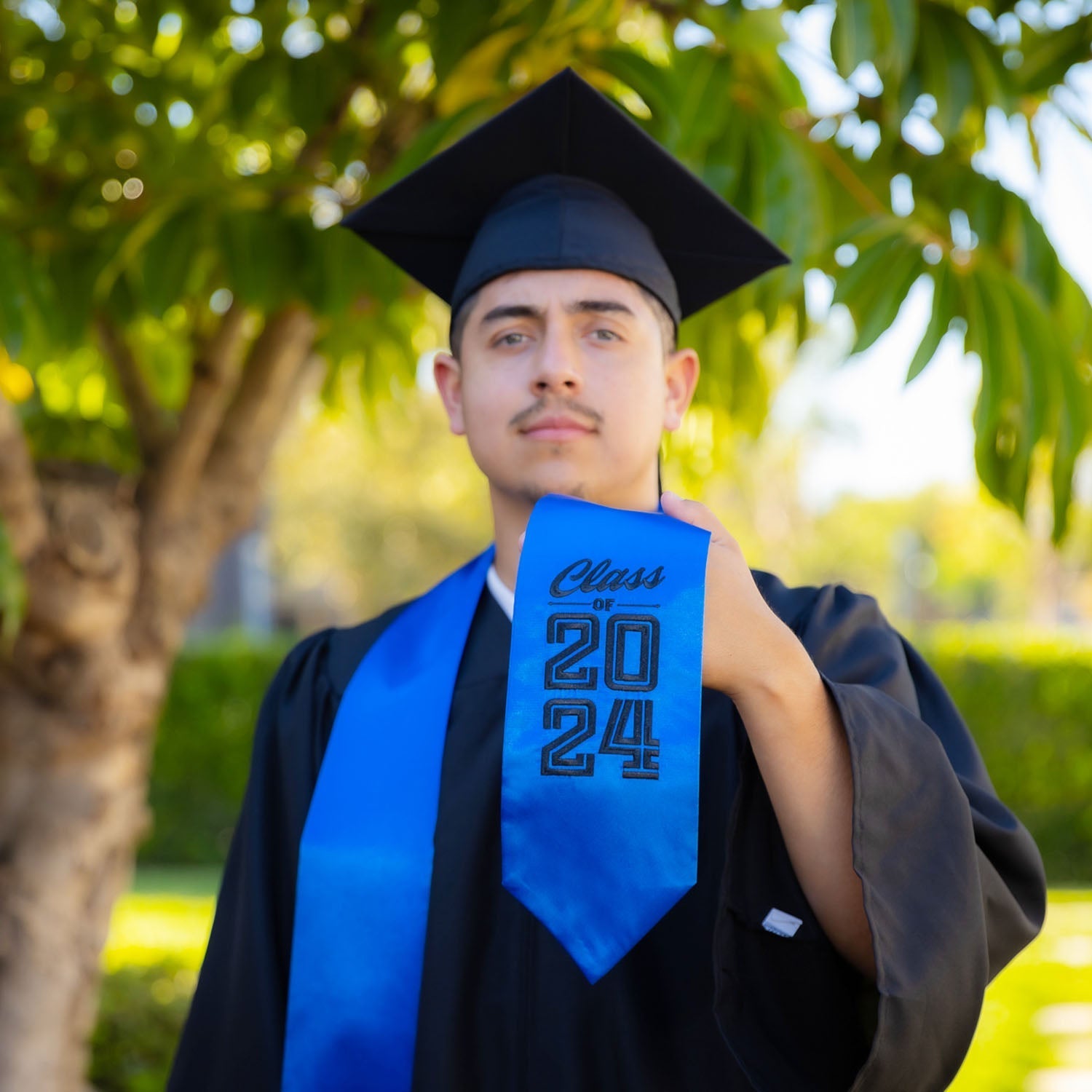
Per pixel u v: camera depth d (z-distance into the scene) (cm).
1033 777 1048
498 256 160
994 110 217
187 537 322
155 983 508
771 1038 132
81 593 291
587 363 153
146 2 281
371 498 2419
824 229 214
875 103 255
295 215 258
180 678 1068
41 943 306
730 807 146
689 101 209
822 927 135
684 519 134
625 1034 142
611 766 122
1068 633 1130
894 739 128
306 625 3212
